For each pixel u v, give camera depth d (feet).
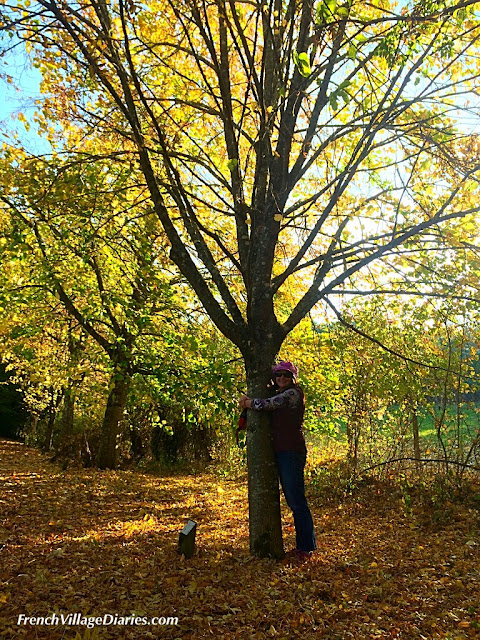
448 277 17.54
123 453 50.98
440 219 15.06
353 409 30.17
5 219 30.37
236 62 21.09
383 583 13.94
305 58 11.59
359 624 11.20
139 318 30.40
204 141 23.50
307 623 11.16
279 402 15.70
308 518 15.97
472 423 26.53
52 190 21.44
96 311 34.60
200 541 18.38
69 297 38.40
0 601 11.60
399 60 15.19
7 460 50.06
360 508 26.03
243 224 18.16
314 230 16.44
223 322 16.61
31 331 36.06
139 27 19.24
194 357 32.55
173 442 55.36
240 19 19.71
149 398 38.47
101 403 48.52
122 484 35.29
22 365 58.59
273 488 15.75
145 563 15.10
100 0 17.44
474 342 26.63
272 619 11.24
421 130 16.37
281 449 15.81
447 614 11.96
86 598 12.25
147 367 34.94
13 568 14.33
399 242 15.31
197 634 10.43
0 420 94.38
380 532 20.99
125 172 22.97
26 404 86.07
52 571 14.33
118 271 32.30
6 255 28.40
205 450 55.21
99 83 20.04
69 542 17.99
